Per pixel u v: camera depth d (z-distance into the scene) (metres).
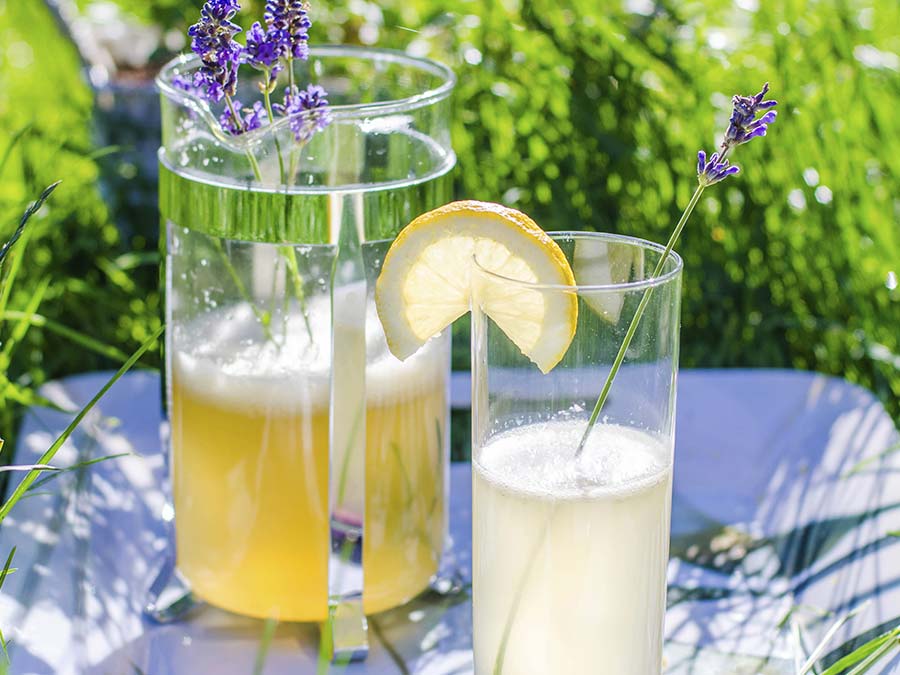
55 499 0.80
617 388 0.62
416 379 0.69
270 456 0.67
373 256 0.66
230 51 0.64
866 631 0.70
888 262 1.01
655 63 1.09
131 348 1.02
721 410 0.89
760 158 1.04
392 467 0.69
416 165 0.67
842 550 0.76
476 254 0.62
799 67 1.09
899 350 0.99
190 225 0.67
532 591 0.61
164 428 0.73
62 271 1.05
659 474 0.62
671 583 0.75
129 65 1.32
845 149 1.05
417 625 0.72
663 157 1.06
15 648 0.69
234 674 0.68
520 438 0.62
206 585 0.70
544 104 1.09
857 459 0.84
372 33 1.13
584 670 0.62
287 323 0.67
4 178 1.13
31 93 1.35
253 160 0.65
